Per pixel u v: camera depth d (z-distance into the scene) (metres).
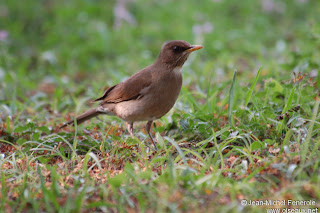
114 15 24.20
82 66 21.05
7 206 7.87
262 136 10.48
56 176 8.80
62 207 7.88
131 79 11.29
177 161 9.53
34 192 8.27
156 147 10.94
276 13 25.50
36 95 15.91
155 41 22.58
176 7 26.11
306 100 11.53
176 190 7.87
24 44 23.08
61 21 24.30
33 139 11.61
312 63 13.53
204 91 15.50
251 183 8.02
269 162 8.56
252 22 24.20
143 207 7.50
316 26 16.27
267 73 14.96
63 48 22.16
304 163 8.45
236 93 12.47
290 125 10.52
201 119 11.48
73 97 15.09
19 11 25.64
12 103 13.93
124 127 12.72
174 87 11.16
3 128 12.34
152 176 8.48
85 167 9.14
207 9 25.98
